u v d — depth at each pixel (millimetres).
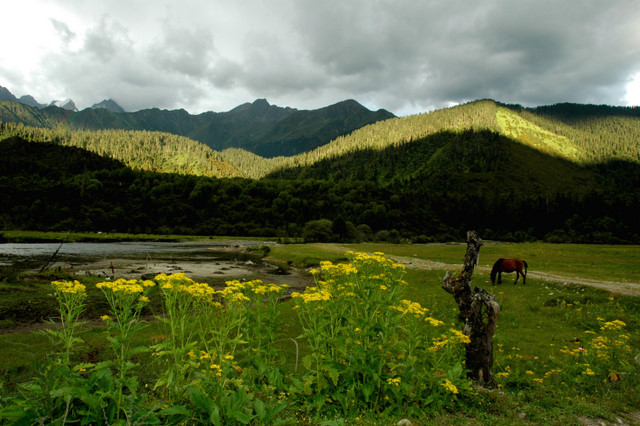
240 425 3891
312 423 4871
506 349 12805
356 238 124312
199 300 4941
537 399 6961
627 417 6449
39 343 12438
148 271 42781
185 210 165500
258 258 67875
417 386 6156
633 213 158750
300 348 11922
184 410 3570
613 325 9414
